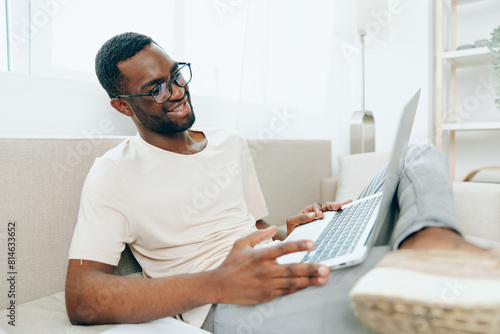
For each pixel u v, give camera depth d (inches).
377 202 26.8
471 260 12.9
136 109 31.0
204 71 60.6
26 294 27.5
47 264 28.8
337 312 17.6
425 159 25.7
